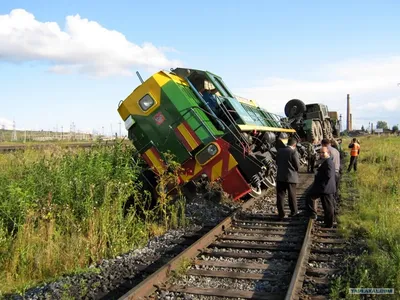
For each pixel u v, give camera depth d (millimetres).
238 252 7727
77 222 8516
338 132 36000
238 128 11062
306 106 26547
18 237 7414
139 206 10758
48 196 8602
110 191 9289
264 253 7621
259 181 12211
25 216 7922
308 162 21141
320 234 8930
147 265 6969
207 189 12102
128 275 6492
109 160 10820
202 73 12352
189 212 10984
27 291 6102
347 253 7441
